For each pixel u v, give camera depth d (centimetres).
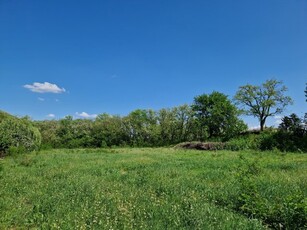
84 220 780
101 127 6712
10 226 806
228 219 764
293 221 738
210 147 4472
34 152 3456
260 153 3189
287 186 1104
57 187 1212
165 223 745
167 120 6506
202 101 6469
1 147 3359
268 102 6084
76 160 2505
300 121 4566
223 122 6253
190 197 987
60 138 6762
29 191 1168
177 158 2611
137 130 6575
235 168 1727
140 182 1312
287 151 3662
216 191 1074
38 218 826
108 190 1166
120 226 741
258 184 1129
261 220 774
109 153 3497
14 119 3675
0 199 1025
